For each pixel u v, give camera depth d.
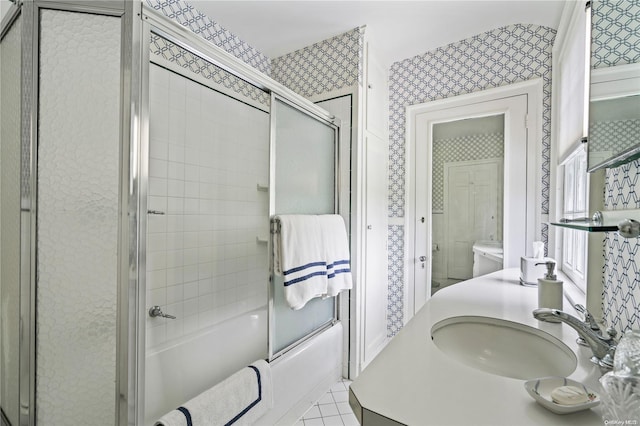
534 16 2.08
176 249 2.00
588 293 1.13
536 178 2.16
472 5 2.01
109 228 1.07
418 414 0.56
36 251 1.06
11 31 1.21
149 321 1.83
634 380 0.46
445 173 2.54
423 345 0.86
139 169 1.08
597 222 0.82
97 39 1.07
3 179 1.26
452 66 2.47
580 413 0.56
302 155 2.01
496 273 1.95
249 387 1.39
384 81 2.70
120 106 1.06
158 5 1.84
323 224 1.99
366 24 2.22
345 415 1.84
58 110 1.07
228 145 2.34
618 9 0.84
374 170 2.51
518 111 2.22
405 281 2.69
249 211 2.54
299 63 2.57
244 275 2.49
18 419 1.10
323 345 2.06
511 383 0.66
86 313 1.07
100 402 1.06
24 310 1.05
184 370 1.86
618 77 0.84
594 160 0.99
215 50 1.43
